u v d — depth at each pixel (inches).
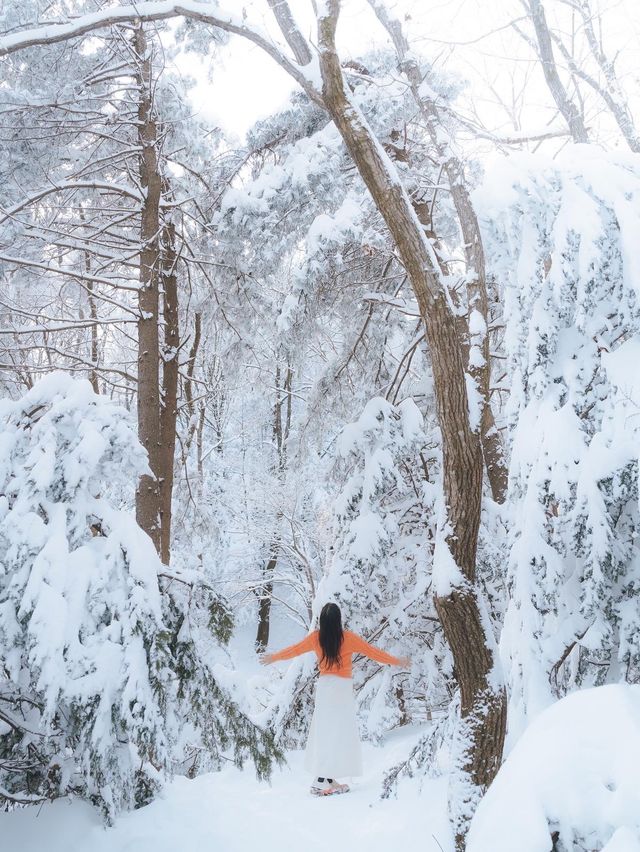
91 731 146.9
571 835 62.8
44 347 357.4
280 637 889.5
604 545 137.7
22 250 346.6
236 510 708.7
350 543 282.4
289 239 343.9
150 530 338.3
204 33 335.9
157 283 359.9
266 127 354.6
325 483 336.5
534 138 249.8
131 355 663.8
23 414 170.9
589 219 147.4
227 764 237.3
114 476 169.9
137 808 170.1
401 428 286.7
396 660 217.8
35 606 147.4
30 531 153.8
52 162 355.3
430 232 297.4
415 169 310.5
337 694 211.5
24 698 161.6
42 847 148.4
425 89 239.5
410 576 293.4
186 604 171.6
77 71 350.3
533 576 149.9
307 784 216.5
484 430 274.2
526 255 152.6
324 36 147.6
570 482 144.3
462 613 141.2
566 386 153.3
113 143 386.9
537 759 70.1
